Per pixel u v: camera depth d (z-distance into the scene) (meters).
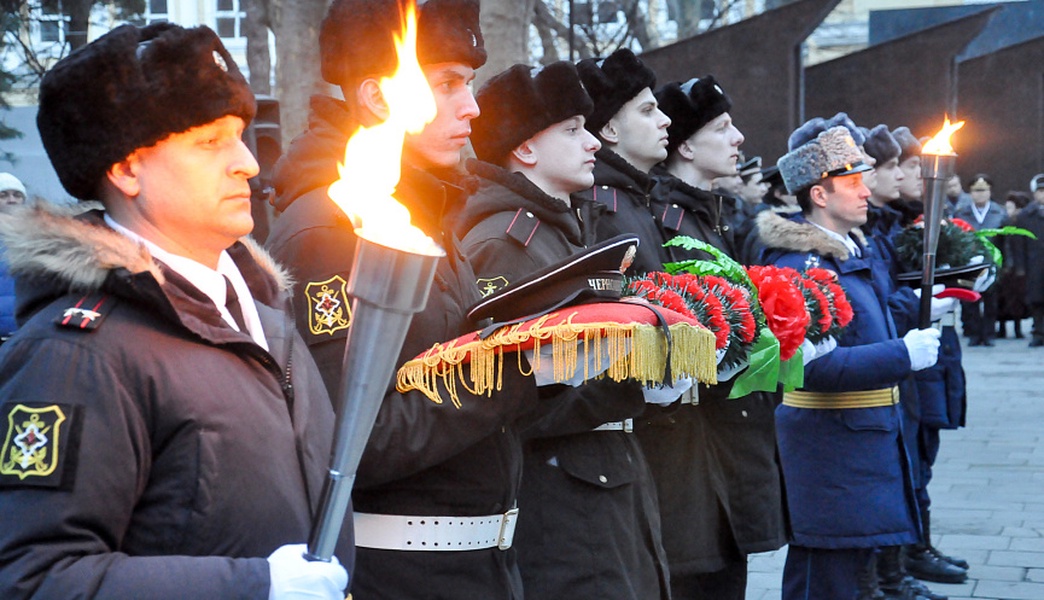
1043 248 17.03
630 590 3.59
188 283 2.06
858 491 4.92
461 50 3.04
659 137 4.84
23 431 1.85
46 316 1.96
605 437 3.70
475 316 2.83
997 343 17.83
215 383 2.02
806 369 4.82
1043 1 28.72
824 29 35.06
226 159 2.14
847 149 5.38
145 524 1.96
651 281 3.60
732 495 4.50
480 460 2.88
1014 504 7.93
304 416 2.21
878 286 5.34
